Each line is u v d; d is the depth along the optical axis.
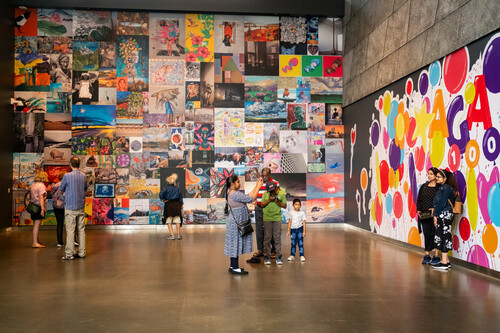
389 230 10.34
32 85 13.49
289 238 11.12
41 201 9.52
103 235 11.86
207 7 13.70
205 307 4.80
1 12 12.49
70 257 7.94
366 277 6.38
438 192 7.10
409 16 9.35
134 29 13.80
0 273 6.71
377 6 11.15
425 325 4.17
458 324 4.20
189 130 13.80
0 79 12.41
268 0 13.83
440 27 8.07
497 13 6.39
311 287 5.74
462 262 7.27
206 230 12.98
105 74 13.68
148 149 13.67
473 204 6.99
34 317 4.44
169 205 10.97
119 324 4.20
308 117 14.11
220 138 13.88
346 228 13.59
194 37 13.95
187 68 13.90
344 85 13.97
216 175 13.80
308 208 13.95
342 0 14.00
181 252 8.82
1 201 12.46
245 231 6.62
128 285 5.88
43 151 13.42
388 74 10.38
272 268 7.10
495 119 6.49
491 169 6.55
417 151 8.98
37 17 13.57
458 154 7.47
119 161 13.59
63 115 13.52
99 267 7.21
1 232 12.44
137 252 8.83
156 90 13.77
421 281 6.12
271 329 4.04
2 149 12.55
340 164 14.12
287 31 14.18
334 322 4.25
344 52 14.01
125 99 13.69
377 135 11.16
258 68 14.07
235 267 6.67
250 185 13.87
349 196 13.48
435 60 8.25
